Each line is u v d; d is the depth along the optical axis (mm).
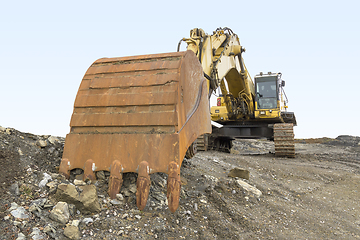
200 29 7219
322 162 11039
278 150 11969
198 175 5738
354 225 5020
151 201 3910
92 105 4188
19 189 3428
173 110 3797
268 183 6719
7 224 2859
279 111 13023
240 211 4539
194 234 3562
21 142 4496
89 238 3004
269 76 13195
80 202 3332
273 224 4453
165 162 3633
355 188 7441
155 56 4465
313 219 5000
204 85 5141
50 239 2852
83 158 3994
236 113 13695
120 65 4520
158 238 3275
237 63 11180
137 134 3836
